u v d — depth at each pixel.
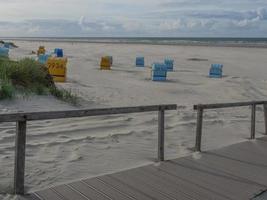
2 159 6.43
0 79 11.31
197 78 25.28
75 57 44.81
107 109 5.70
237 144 8.24
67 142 7.84
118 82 20.38
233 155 7.30
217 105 7.71
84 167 6.36
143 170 6.12
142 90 17.56
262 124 11.57
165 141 8.52
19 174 4.92
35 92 11.66
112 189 5.25
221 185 5.64
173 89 18.72
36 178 5.70
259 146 8.13
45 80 13.14
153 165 6.41
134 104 13.32
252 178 6.01
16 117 4.73
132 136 8.78
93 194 5.04
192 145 8.29
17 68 12.23
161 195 5.13
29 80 12.37
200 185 5.58
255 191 5.48
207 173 6.13
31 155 6.80
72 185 5.34
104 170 6.25
